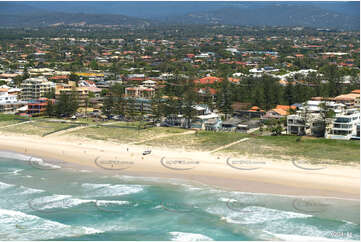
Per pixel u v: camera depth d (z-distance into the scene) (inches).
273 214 2967.5
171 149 4749.0
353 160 3993.6
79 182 3727.9
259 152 4443.9
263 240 2630.4
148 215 3011.8
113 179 3799.2
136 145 4985.2
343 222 2817.4
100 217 3002.0
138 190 3501.5
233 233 2723.9
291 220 2871.6
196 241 2635.3
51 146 5108.3
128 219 2960.1
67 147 5032.0
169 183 3659.0
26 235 2763.3
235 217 2945.4
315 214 2940.5
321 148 4456.2
